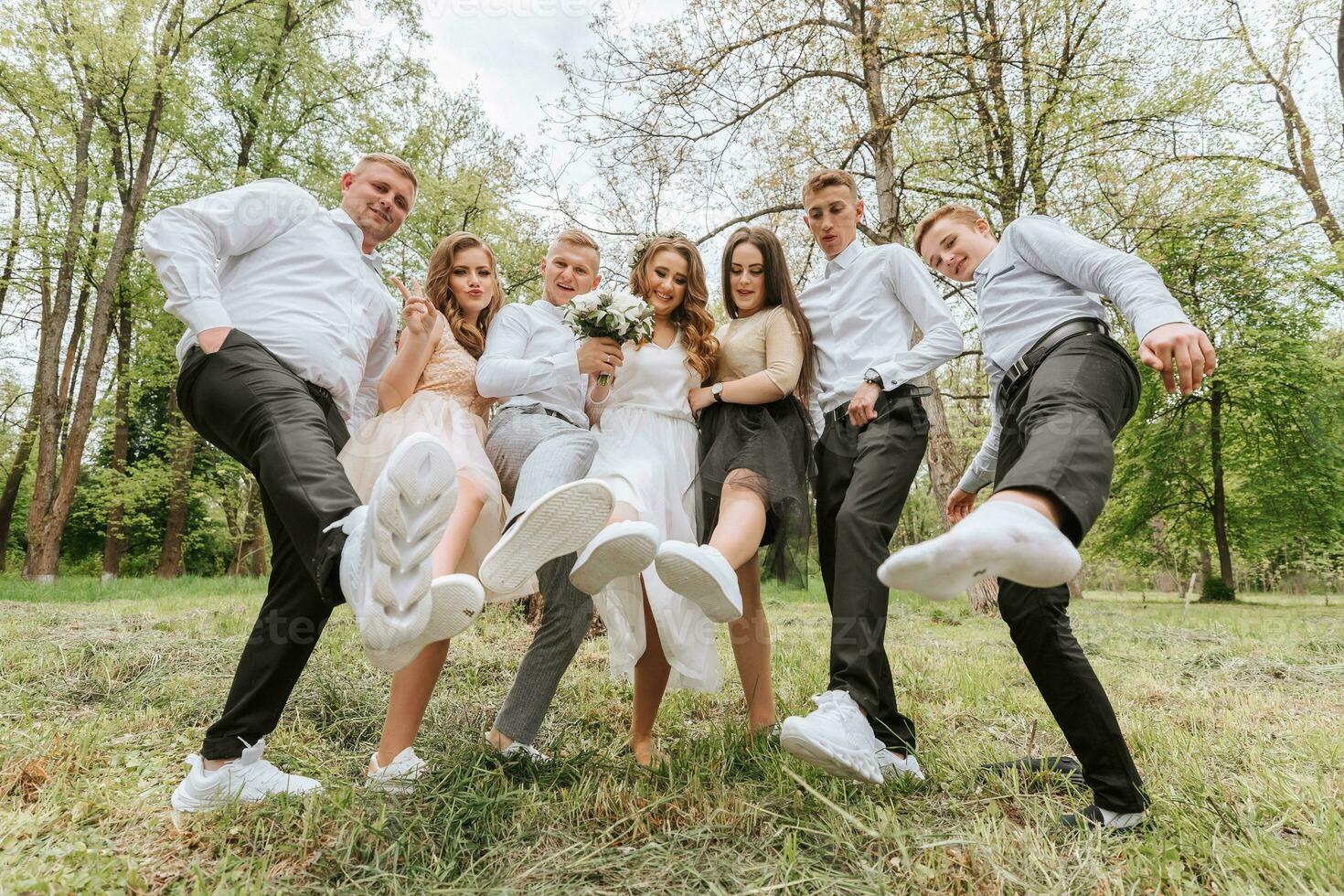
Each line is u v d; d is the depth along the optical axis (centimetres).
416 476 136
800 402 268
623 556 183
